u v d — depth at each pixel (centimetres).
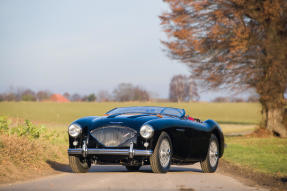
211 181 1666
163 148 1817
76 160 1884
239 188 1487
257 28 5781
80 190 1309
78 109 19075
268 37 5728
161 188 1384
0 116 2839
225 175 2059
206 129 2144
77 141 1812
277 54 5516
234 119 18200
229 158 3186
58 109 18812
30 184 1466
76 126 1823
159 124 1797
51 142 3334
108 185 1427
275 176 2022
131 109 2066
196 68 5797
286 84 5828
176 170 2322
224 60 5556
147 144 1742
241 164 2681
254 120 17950
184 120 2008
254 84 5884
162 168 1814
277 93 6000
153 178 1656
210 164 2195
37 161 2292
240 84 5794
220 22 5488
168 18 5762
